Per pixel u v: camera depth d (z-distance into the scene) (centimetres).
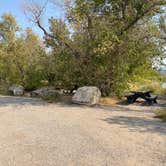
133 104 1483
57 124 901
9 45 2750
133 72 1667
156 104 1502
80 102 1394
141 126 885
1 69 2808
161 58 1672
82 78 1633
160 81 2502
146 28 1595
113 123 928
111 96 1642
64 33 1678
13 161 550
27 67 2508
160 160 566
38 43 2667
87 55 1588
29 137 733
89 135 757
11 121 949
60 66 1719
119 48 1527
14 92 2197
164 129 845
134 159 569
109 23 1575
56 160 557
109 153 604
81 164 536
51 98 1587
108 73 1587
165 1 1490
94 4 1562
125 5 1528
